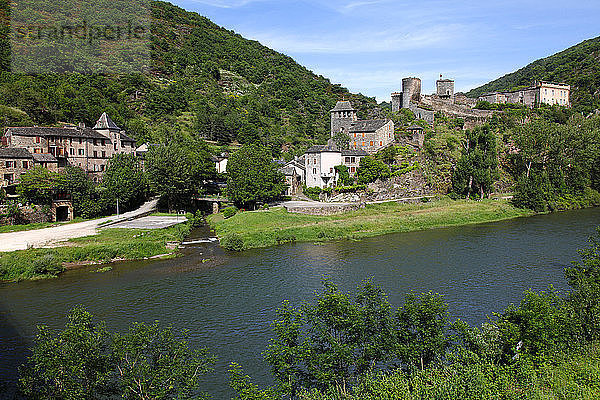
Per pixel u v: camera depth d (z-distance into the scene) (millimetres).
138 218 88125
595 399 21562
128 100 169250
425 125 135000
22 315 41531
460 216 91125
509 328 26859
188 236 78750
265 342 35781
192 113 175250
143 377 21484
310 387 24750
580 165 111875
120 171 92938
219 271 56094
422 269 55031
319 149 108250
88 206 84312
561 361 25438
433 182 109688
